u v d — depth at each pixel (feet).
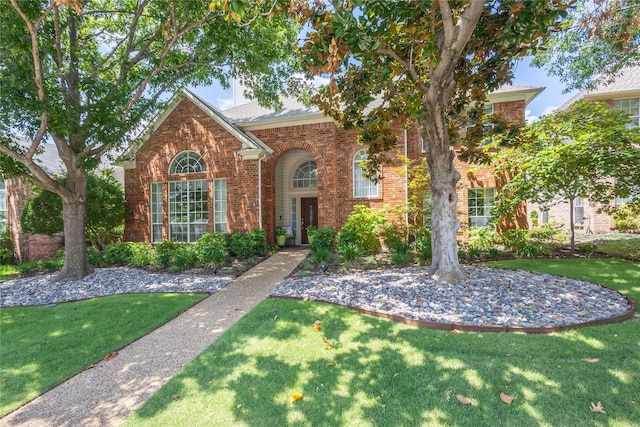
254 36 31.71
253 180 40.50
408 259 27.84
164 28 25.44
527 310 14.84
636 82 42.93
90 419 8.84
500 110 38.70
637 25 24.56
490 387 9.05
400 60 17.08
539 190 30.30
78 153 28.76
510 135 20.71
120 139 28.17
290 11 12.91
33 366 12.07
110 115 25.17
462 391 8.96
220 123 41.65
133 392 10.15
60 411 9.27
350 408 8.48
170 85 33.42
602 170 24.91
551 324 13.33
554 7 12.92
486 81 18.98
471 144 22.02
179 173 43.83
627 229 41.96
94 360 12.45
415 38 15.62
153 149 44.42
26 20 20.13
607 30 25.90
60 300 22.15
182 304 19.27
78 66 28.55
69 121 23.32
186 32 29.07
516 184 30.17
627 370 9.59
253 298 20.34
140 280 26.71
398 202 40.50
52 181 26.58
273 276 26.45
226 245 35.78
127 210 44.70
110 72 34.63
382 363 10.68
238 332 14.10
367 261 29.12
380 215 35.40
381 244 40.29
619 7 24.89
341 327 13.97
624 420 7.55
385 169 41.45
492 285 18.83
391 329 13.47
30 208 36.60
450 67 16.33
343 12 12.07
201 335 14.65
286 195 49.34
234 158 41.29
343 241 33.94
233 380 10.18
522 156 30.50
